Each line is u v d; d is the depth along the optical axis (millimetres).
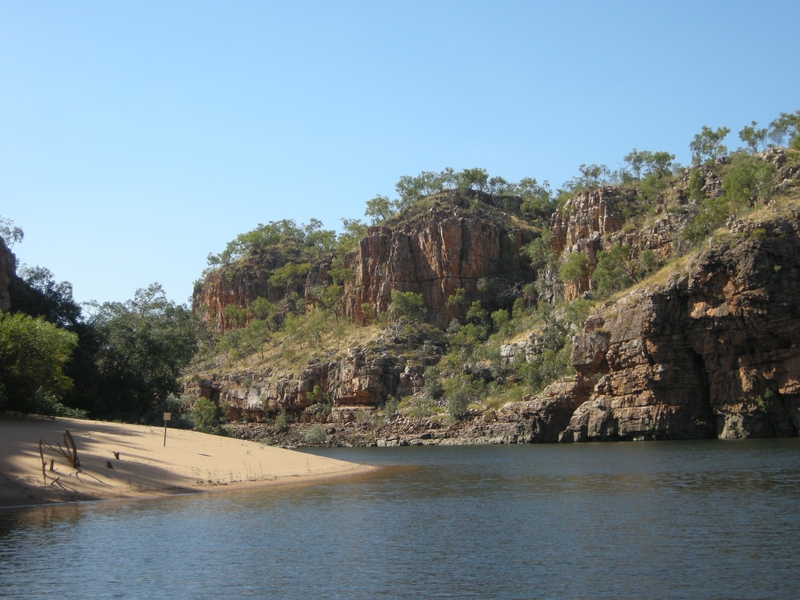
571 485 54031
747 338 111938
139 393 113375
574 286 175125
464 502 45625
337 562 29812
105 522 37281
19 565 29234
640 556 29906
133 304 129625
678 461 72250
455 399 155750
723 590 25281
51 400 74438
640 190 184000
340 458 106312
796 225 110625
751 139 180125
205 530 35688
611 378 126125
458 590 25922
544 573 27781
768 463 66188
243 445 71875
